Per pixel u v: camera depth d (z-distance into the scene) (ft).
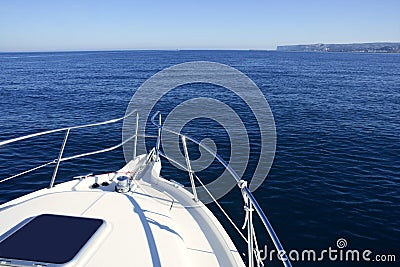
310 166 43.14
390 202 34.19
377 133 61.05
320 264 24.36
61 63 351.05
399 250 26.30
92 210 12.14
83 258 9.47
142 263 9.61
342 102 99.76
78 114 80.38
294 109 86.17
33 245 9.73
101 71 226.99
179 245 11.05
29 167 43.01
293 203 33.37
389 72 240.12
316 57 590.14
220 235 13.34
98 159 45.70
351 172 41.75
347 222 30.27
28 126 67.21
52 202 12.55
